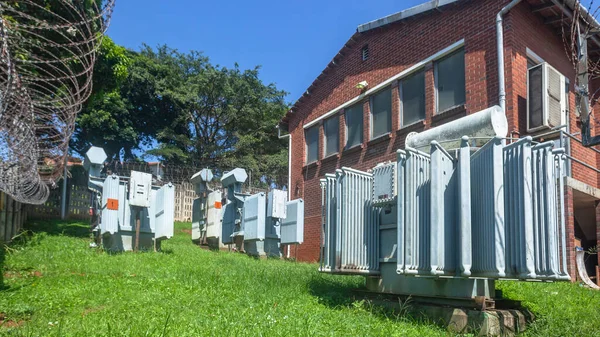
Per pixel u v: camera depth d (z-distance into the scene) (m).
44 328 5.00
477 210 6.29
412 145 7.90
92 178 13.45
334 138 17.69
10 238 12.20
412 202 6.52
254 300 7.05
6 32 4.22
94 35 4.37
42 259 10.45
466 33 12.48
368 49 16.06
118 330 4.85
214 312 6.05
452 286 6.61
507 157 6.15
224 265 11.12
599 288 10.25
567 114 12.09
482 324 5.98
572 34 6.40
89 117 32.88
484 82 11.83
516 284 8.63
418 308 6.79
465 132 7.10
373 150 15.31
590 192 11.61
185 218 26.77
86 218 19.36
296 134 19.97
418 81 14.07
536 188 5.85
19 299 6.51
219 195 16.45
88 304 6.47
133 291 7.42
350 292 8.14
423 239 6.51
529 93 11.28
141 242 13.48
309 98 19.33
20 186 8.23
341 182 7.80
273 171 38.44
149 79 36.62
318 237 17.62
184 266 10.60
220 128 39.81
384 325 5.86
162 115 39.06
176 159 37.12
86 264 10.15
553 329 5.89
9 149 5.52
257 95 40.28
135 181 12.84
